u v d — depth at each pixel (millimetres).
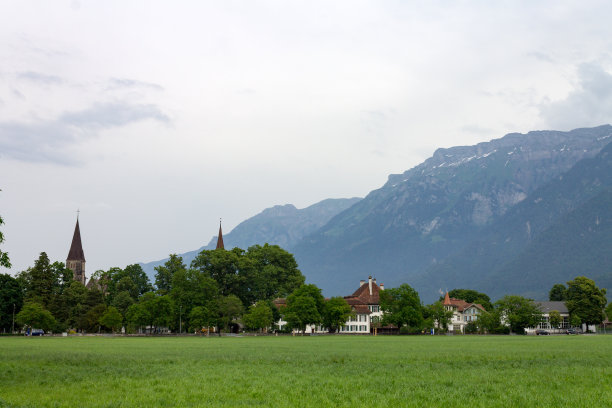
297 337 161750
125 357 67125
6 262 51094
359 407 31984
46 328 171875
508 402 33406
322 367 53906
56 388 39469
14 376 46250
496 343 109000
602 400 33969
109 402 33625
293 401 34031
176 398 35062
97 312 189375
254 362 59875
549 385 40375
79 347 93438
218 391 37688
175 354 73125
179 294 185500
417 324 184875
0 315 175500
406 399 34500
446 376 45938
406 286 185750
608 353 72625
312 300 174375
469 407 32031
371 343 111062
